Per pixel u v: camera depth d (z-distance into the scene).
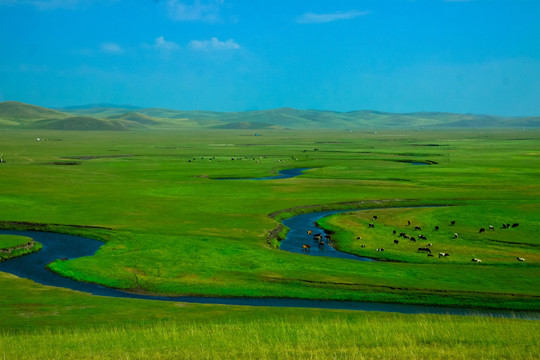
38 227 77.38
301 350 26.48
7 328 36.84
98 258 60.47
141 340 30.33
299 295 48.41
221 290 49.88
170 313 41.97
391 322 37.19
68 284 52.09
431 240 71.12
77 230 75.38
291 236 75.81
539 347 27.56
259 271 55.50
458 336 30.69
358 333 31.88
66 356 26.38
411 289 48.44
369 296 47.62
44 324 38.16
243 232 75.25
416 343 28.98
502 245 67.88
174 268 56.81
